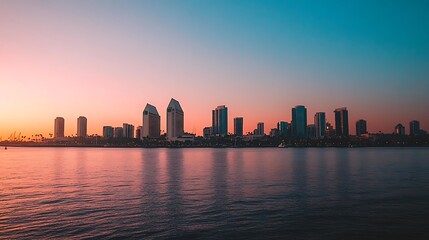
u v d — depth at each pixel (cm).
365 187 7219
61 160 19838
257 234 3841
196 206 5266
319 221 4353
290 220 4400
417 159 19750
